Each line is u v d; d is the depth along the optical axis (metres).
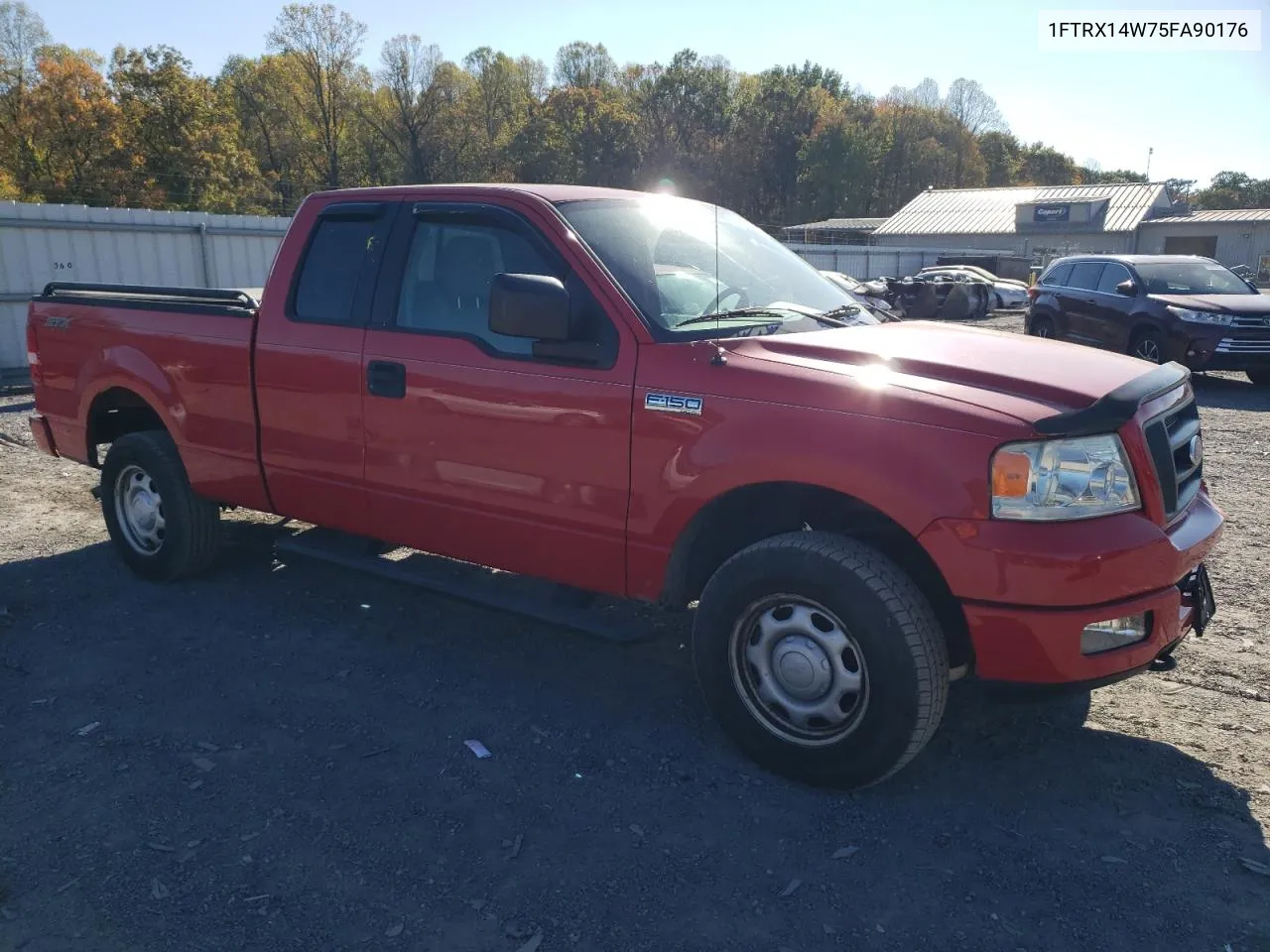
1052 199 56.06
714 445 3.36
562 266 3.78
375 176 83.38
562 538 3.82
